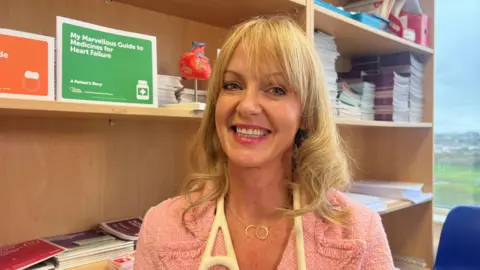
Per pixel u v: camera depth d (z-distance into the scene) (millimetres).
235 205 799
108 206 1284
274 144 719
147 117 1180
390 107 1925
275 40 719
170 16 1428
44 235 1149
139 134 1357
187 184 863
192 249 765
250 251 770
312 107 776
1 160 1074
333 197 830
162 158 1417
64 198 1188
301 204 787
